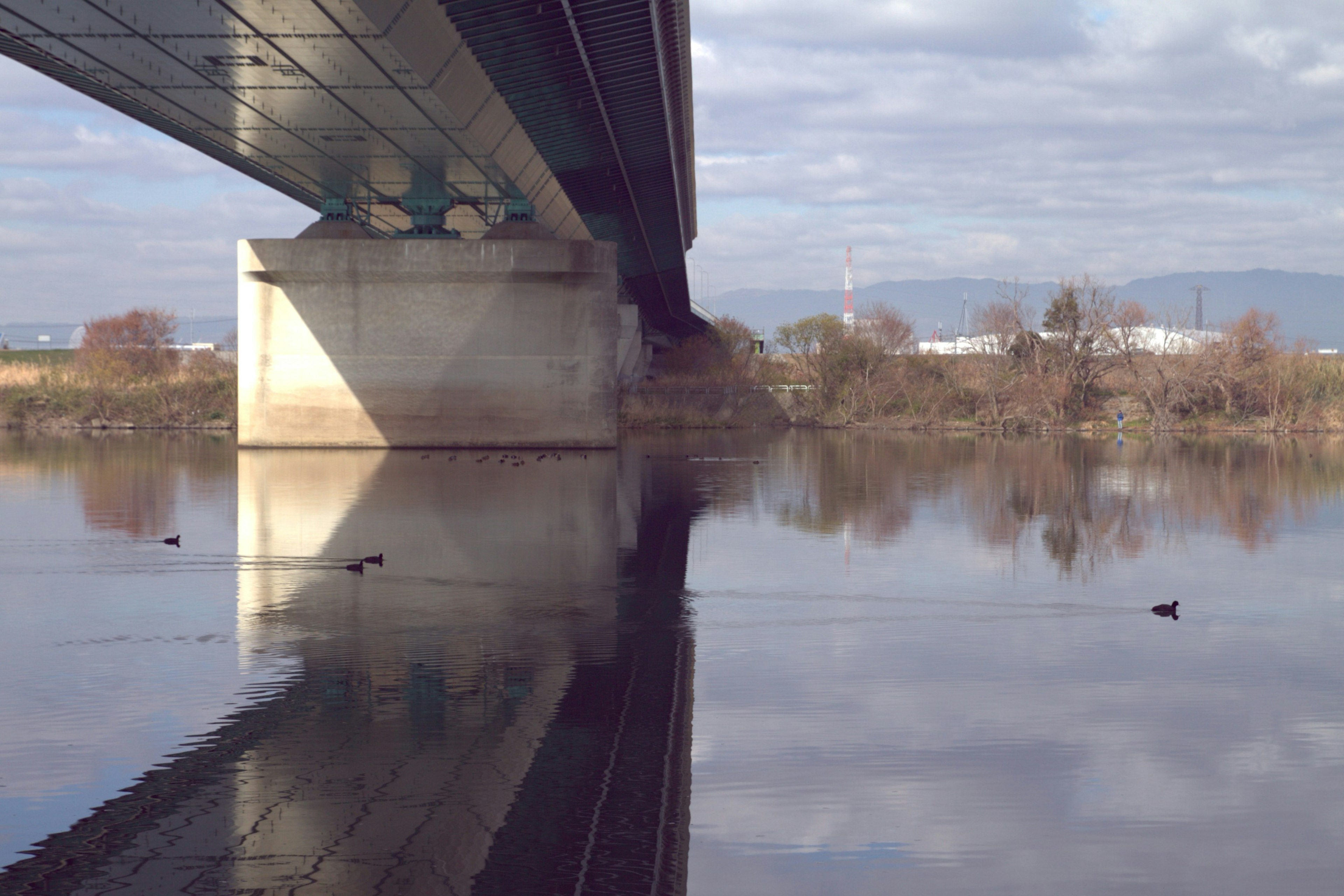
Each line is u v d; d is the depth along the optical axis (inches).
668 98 1793.8
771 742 410.3
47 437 2674.7
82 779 370.3
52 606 653.3
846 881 299.4
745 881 299.4
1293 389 3540.8
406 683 486.9
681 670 510.6
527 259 2116.1
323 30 1216.2
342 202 2292.1
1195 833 330.6
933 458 2117.4
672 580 751.1
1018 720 437.7
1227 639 581.0
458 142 1759.4
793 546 910.4
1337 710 451.8
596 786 365.4
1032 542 951.0
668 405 3752.5
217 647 554.6
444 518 1071.0
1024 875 303.7
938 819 339.6
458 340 2154.3
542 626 606.9
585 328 2164.1
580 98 1648.6
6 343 7652.6
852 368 3772.1
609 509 1167.0
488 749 401.7
